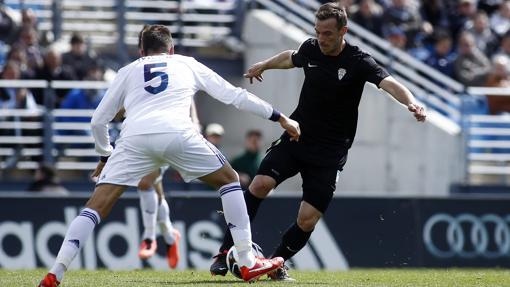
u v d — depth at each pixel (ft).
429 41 214.28
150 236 121.49
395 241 158.71
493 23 221.87
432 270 141.49
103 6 212.02
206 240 154.10
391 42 206.80
